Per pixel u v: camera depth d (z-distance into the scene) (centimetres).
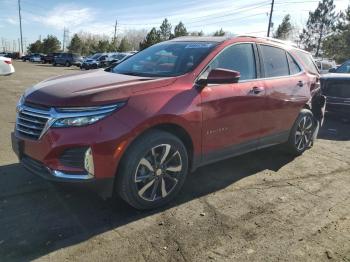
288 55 550
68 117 326
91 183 331
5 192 402
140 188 361
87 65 3472
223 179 471
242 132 453
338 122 904
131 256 302
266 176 489
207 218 368
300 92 547
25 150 357
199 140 400
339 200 424
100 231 336
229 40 451
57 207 375
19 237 321
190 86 389
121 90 346
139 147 348
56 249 306
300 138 574
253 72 471
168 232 339
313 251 319
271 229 353
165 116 359
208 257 305
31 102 356
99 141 324
